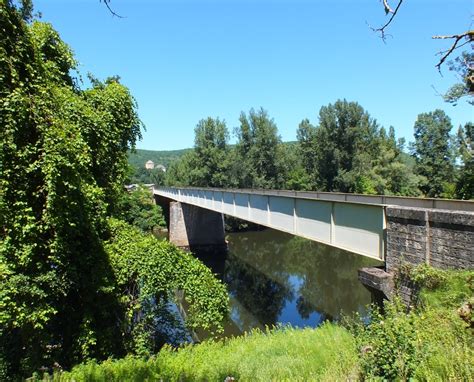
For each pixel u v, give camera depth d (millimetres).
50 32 13938
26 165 9289
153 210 54250
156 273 12906
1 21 9016
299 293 27391
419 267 8961
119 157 16781
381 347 5816
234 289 29219
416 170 58688
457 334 6457
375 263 34906
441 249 8656
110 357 11172
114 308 12727
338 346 8789
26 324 10141
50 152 9312
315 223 15531
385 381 5391
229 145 68812
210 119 67875
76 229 11117
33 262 9812
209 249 44094
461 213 8164
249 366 8562
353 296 25797
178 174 75750
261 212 21609
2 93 8953
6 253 9367
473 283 7730
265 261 38656
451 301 7844
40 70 10172
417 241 9234
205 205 34281
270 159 65000
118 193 16734
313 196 15961
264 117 65625
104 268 12289
